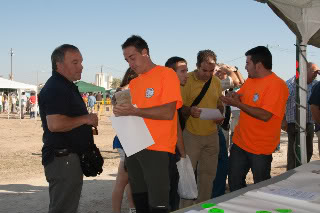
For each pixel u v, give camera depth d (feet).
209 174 14.25
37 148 38.68
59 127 9.70
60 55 10.11
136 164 9.17
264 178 11.76
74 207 10.37
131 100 8.57
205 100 13.57
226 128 15.85
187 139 13.79
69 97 9.96
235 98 11.85
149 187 8.86
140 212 9.37
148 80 8.91
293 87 18.08
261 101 11.31
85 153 10.35
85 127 10.54
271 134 11.52
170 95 8.63
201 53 13.29
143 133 8.52
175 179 9.43
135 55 8.82
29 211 16.85
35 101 82.53
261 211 5.70
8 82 75.00
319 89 13.46
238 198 6.59
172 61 12.55
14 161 30.83
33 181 23.40
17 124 68.74
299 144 12.66
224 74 16.42
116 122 8.55
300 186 7.48
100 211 16.71
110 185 22.07
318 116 13.57
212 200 6.51
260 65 11.32
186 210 5.93
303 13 11.69
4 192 20.47
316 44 14.88
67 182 10.02
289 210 5.78
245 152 12.02
